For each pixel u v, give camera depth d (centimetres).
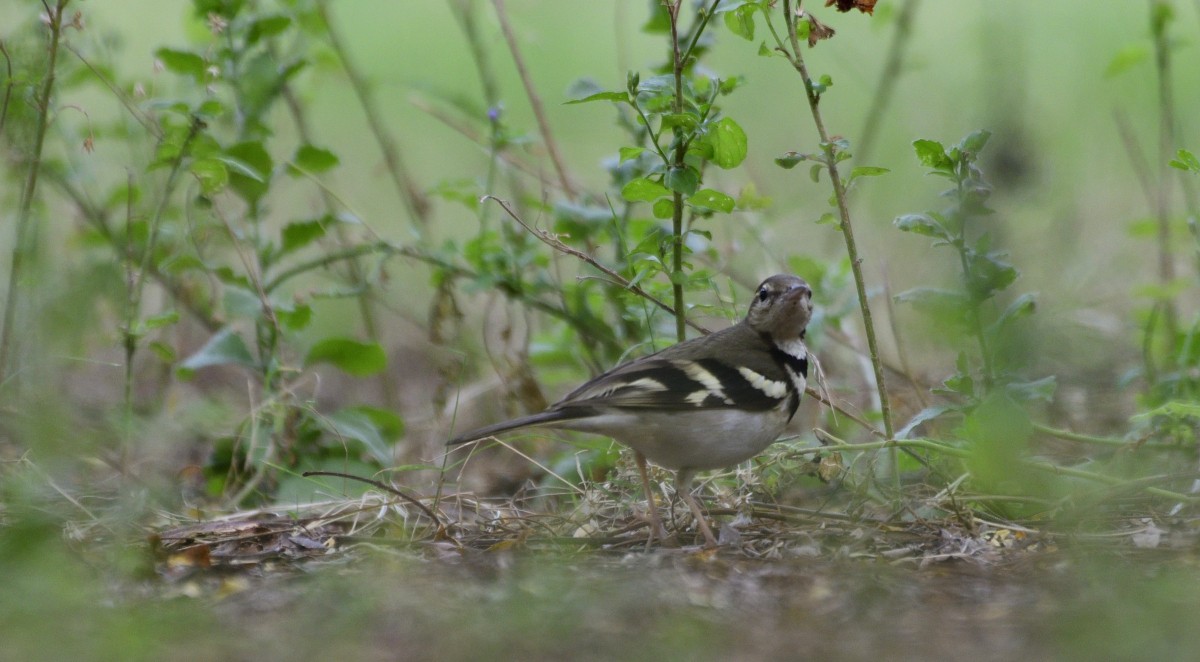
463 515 1164
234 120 1366
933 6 2731
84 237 1423
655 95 1141
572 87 1139
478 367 1579
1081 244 1847
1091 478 1055
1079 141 2238
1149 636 693
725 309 1180
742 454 1070
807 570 912
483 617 770
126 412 1184
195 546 999
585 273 1429
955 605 807
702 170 1215
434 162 2344
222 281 1293
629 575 901
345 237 1563
